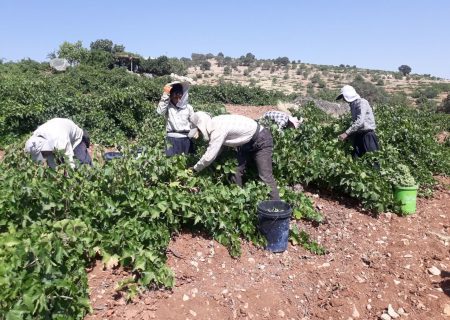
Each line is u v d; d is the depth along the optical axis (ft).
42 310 11.04
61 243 12.48
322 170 21.52
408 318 14.02
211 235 16.97
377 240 18.98
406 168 22.35
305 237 17.70
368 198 21.21
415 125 30.30
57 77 80.94
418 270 16.66
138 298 13.23
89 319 12.22
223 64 268.82
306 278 15.83
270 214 16.47
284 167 21.86
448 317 14.07
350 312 14.21
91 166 17.28
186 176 17.72
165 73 141.18
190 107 21.21
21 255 11.25
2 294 10.45
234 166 18.71
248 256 16.55
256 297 14.33
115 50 163.73
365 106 23.44
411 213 22.20
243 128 17.66
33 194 14.21
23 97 40.11
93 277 13.65
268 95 75.41
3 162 17.35
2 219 14.10
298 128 24.45
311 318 14.11
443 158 30.45
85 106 40.81
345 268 16.58
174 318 12.82
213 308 13.55
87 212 14.79
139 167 16.92
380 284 15.76
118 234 14.15
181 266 15.02
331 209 20.95
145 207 15.30
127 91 42.47
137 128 39.40
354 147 24.98
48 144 17.29
